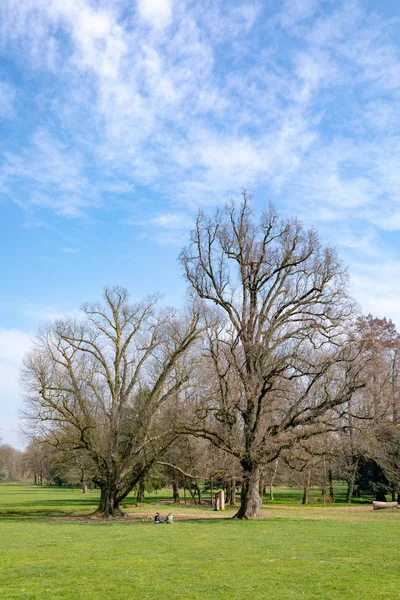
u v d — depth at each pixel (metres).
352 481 59.50
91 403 43.44
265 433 35.25
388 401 46.06
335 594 13.03
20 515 42.84
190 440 47.31
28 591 13.71
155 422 41.53
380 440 43.97
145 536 25.75
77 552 20.38
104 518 38.72
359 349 35.41
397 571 15.95
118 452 43.34
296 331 34.56
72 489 112.06
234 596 12.98
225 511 46.44
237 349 38.41
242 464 36.00
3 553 20.19
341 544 22.19
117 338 42.50
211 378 41.00
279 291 37.16
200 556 19.19
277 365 34.16
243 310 36.91
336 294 34.94
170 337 42.56
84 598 12.95
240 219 37.62
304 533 26.61
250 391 34.06
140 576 15.56
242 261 36.97
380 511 44.41
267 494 79.38
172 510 47.81
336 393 36.47
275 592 13.35
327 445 39.72
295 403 36.28
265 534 26.20
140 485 58.12
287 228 36.69
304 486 58.53
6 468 181.50
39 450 51.09
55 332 40.03
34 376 38.88
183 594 13.27
